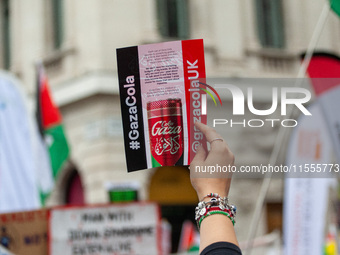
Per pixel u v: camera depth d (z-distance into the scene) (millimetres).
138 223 4770
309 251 4375
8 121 5535
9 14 11906
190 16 10750
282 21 11438
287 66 11320
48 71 10898
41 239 4273
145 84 1444
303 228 4379
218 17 10930
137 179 10039
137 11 10281
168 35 10555
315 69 3738
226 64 10820
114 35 10109
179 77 1447
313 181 4309
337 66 3744
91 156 10125
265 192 3859
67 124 10570
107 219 4664
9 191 5422
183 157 1419
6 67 11914
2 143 5465
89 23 10203
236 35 11016
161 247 4793
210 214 1230
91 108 10133
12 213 4168
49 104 6312
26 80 11281
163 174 10273
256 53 11117
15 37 11617
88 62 10180
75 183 10688
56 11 10938
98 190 10008
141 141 1434
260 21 11328
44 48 11031
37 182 5848
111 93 10039
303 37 11477
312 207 4340
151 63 1449
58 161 6148
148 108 1439
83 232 4520
